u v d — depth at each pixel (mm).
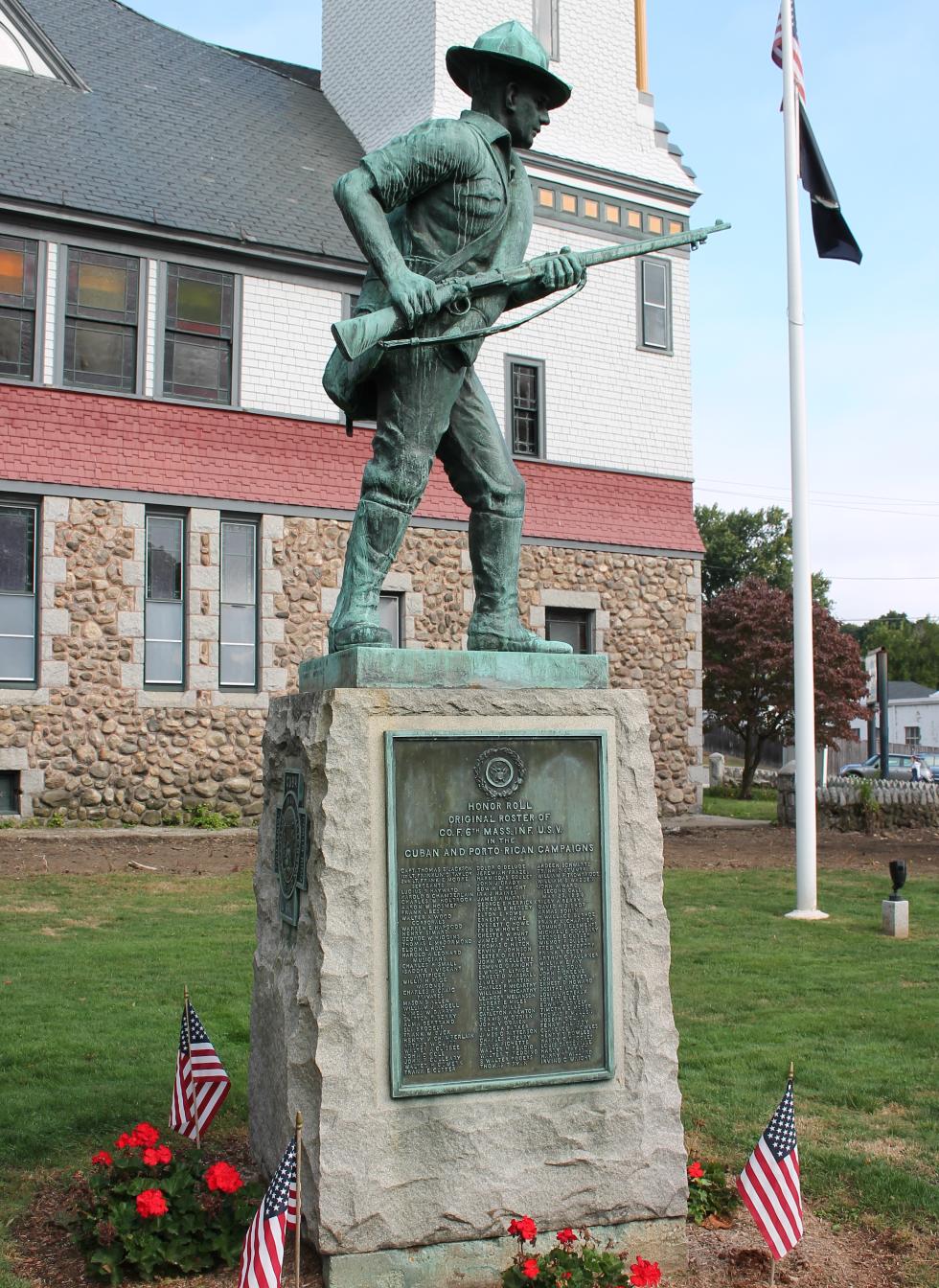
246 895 12203
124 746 16969
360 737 4492
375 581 4941
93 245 17219
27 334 16875
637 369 21922
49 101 19141
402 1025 4438
